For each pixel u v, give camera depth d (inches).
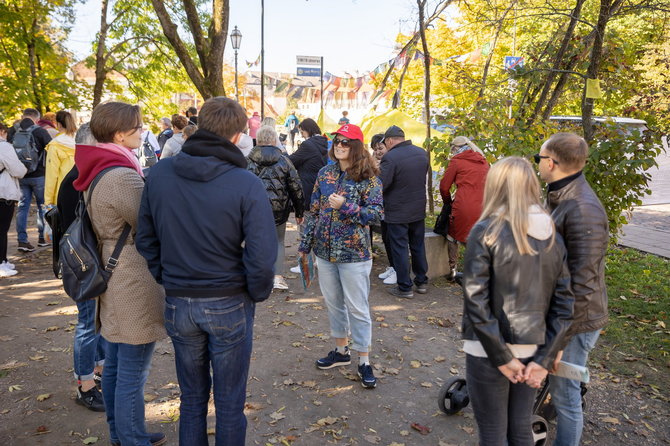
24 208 268.2
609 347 168.1
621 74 268.5
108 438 115.3
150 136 398.0
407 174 203.5
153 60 671.8
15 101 564.1
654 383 145.5
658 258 280.7
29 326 177.8
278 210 205.5
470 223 210.4
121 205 90.9
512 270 76.7
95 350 125.0
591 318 90.6
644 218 398.0
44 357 154.7
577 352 93.4
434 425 124.2
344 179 134.6
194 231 81.7
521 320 77.0
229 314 84.1
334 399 135.1
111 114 93.0
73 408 127.3
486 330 77.1
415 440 118.1
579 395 98.4
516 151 244.1
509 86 295.0
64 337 169.5
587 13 307.0
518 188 78.0
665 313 195.8
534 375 77.6
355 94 583.5
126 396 96.1
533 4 308.0
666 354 161.9
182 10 590.2
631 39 538.6
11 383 138.7
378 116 385.4
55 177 207.9
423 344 170.9
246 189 82.5
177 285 83.6
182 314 83.7
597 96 242.5
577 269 87.4
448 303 210.4
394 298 215.0
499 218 78.4
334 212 134.8
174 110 756.6
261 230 82.7
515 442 85.4
